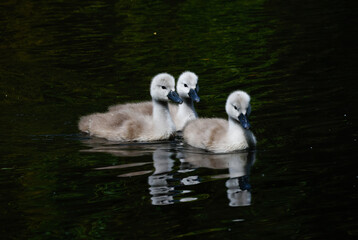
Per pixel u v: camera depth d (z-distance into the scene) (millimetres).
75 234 9617
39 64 21578
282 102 16734
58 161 13117
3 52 23188
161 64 21094
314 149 13148
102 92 18547
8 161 13102
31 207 10664
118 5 30438
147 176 12062
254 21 26906
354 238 9258
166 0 31438
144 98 18031
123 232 9625
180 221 9922
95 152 13875
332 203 10430
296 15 27656
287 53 21953
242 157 13172
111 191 11281
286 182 11438
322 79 18703
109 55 22438
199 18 27672
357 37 23531
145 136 15164
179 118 16844
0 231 9828
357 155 12586
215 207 10438
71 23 27109
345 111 15625
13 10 29594
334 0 30188
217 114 16531
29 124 15938
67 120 16312
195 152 13930
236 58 21562
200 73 19984
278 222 9812
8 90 18906
